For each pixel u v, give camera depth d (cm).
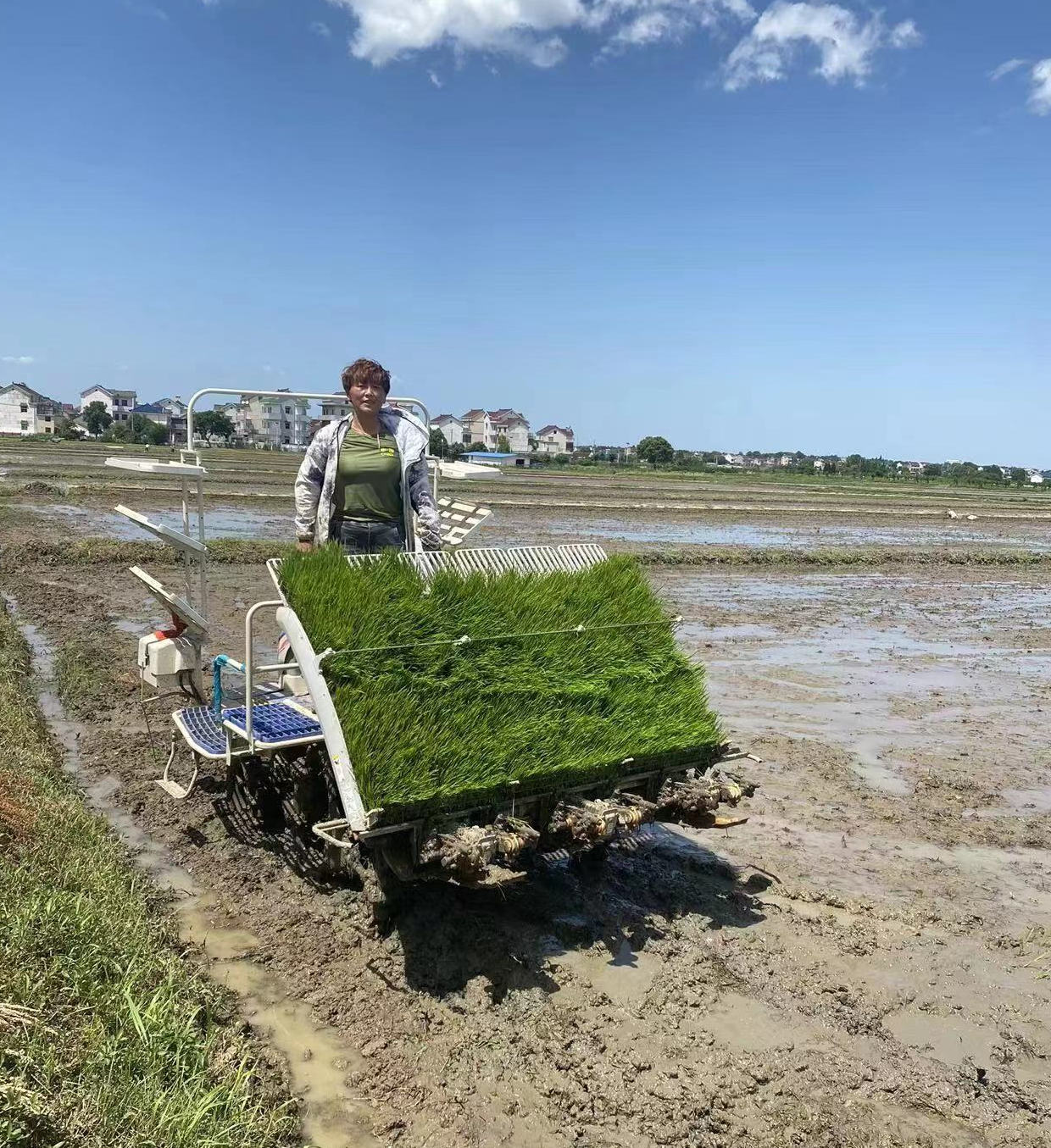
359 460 475
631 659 443
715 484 5959
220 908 459
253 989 393
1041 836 609
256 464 5103
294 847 479
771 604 1552
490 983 392
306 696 468
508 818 384
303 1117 316
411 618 382
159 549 1606
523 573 446
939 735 845
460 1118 316
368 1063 347
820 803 650
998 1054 369
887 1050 366
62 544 1596
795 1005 392
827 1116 322
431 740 363
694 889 497
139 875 472
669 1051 354
